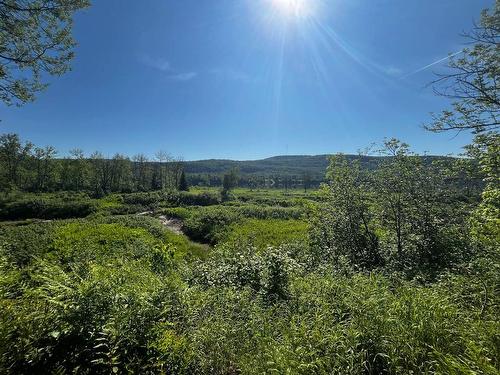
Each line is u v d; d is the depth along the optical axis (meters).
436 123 8.89
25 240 18.52
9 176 59.84
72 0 8.38
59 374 3.79
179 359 4.26
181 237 24.19
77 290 5.01
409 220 10.12
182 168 83.38
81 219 34.47
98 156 71.62
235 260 10.26
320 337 4.37
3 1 7.43
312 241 12.52
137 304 4.91
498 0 7.28
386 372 3.96
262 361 4.18
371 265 10.30
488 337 4.09
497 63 7.58
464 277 6.51
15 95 8.55
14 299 5.34
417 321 4.48
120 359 4.08
